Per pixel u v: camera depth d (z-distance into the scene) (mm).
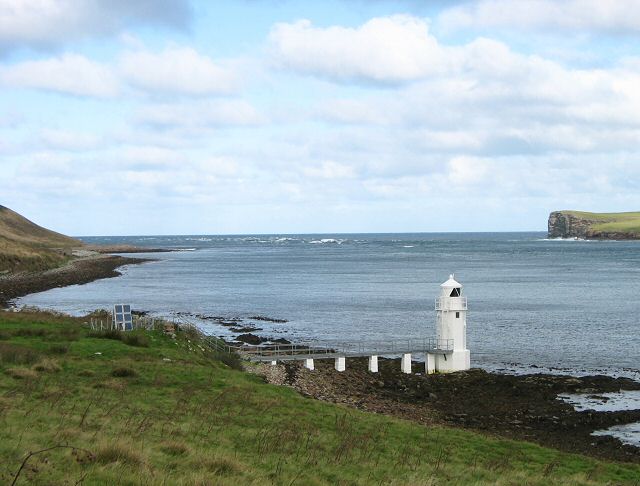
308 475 20703
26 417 23703
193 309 108000
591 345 72750
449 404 44344
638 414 41750
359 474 21875
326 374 52438
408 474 22359
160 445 21578
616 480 25984
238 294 132625
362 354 54875
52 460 18547
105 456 19156
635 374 57250
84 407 26828
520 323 90125
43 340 43188
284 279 169625
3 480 16391
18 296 123000
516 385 49594
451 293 55562
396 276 177375
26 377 31531
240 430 26062
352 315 99938
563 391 48812
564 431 38438
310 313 102625
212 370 38438
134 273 189625
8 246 177625
